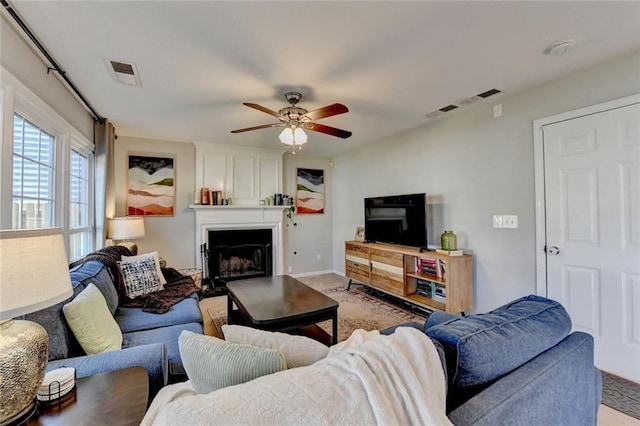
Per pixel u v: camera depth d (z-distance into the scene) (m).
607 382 2.07
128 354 1.37
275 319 2.14
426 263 3.39
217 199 4.53
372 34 1.83
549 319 1.17
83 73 2.29
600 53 2.07
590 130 2.28
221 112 3.17
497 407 0.80
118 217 3.79
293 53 2.04
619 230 2.15
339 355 0.79
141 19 1.67
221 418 0.55
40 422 0.91
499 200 2.91
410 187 3.98
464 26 1.75
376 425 0.62
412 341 0.83
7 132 1.63
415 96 2.79
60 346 1.40
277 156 5.14
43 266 0.92
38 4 1.53
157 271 2.92
